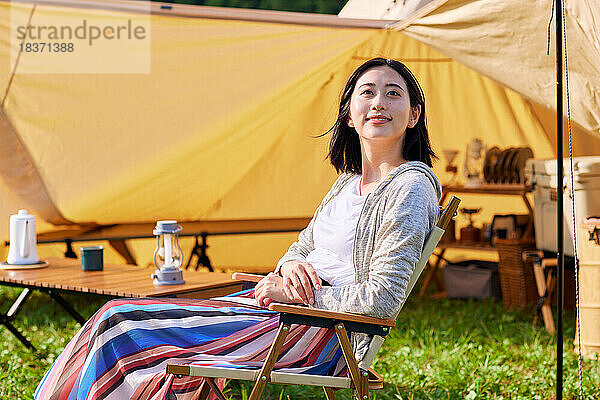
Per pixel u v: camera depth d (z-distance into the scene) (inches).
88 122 252.5
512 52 183.5
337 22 225.9
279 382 98.0
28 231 174.9
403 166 106.5
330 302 102.7
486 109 306.2
